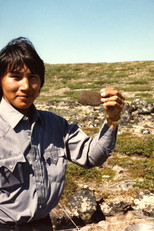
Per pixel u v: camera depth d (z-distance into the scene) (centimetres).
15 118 138
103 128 150
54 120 156
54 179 145
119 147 810
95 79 3841
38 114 147
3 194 135
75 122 1256
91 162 156
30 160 139
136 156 761
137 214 455
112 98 137
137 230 292
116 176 630
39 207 138
